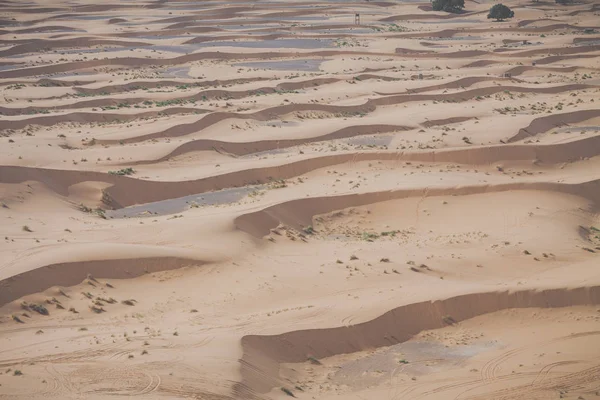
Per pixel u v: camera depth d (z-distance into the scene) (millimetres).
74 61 161375
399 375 55031
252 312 61188
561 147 105188
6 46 178375
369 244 77062
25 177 84812
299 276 67750
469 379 54062
